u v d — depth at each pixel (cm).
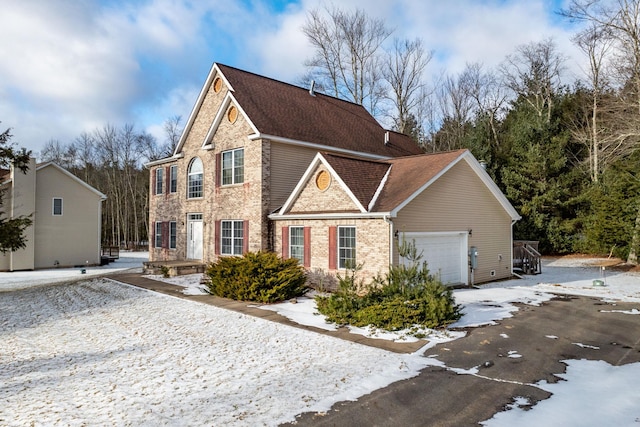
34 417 572
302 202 1703
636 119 2284
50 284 2070
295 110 2209
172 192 2517
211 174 2188
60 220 3177
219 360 812
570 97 3741
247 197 1933
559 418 548
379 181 1645
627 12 2348
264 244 1850
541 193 3222
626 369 744
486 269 1830
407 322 1012
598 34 2545
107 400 629
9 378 742
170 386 682
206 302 1366
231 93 2011
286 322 1096
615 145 2608
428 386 663
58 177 3181
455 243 1694
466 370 737
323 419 550
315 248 1622
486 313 1186
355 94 3928
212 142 2175
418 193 1456
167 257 2542
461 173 1702
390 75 4028
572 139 3431
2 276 2614
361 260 1459
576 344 895
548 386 663
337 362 784
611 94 2730
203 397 633
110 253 3841
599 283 1703
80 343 973
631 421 539
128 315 1238
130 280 1888
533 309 1241
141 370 767
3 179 3105
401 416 558
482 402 602
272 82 2336
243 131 1977
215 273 1470
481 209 1812
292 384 678
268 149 1894
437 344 895
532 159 3181
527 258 2155
